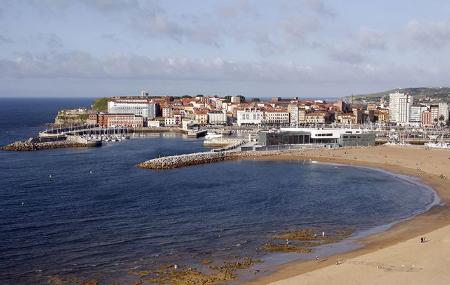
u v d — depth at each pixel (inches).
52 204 5753.0
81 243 4237.2
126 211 5403.5
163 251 4037.9
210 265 3713.1
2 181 7367.1
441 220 5098.4
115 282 3383.4
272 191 6599.4
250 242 4296.3
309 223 4968.0
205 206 5669.3
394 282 3198.8
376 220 5113.2
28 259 3833.7
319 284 3193.9
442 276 3297.2
